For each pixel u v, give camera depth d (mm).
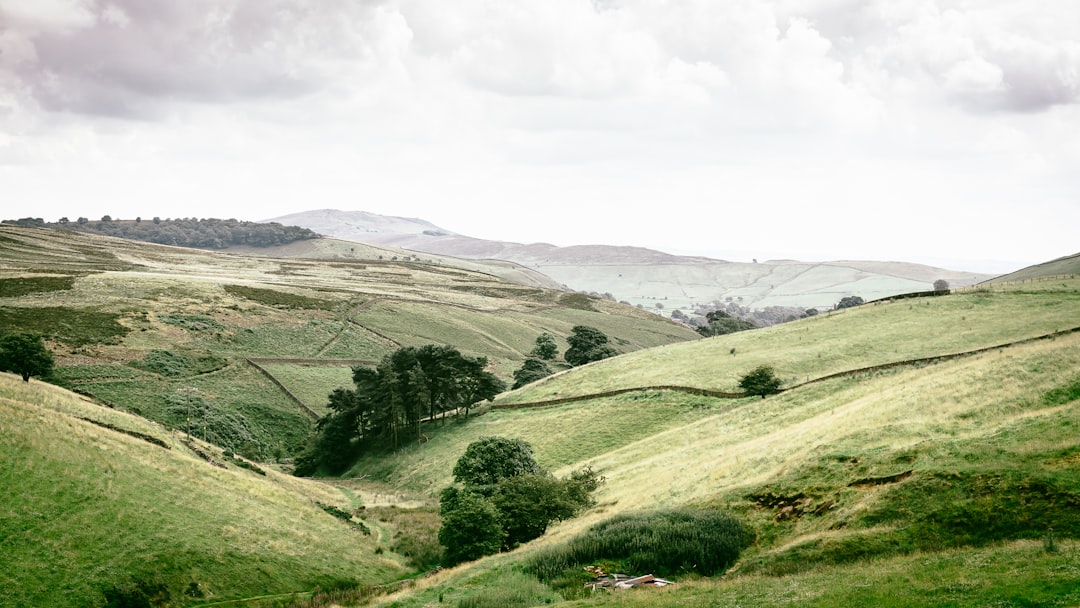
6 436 49156
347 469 104812
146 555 41062
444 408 114250
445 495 64500
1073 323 85875
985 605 20109
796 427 55688
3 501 41469
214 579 41656
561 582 33469
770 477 40438
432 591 37375
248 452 97312
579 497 54812
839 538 30906
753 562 31703
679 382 94875
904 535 29688
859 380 71500
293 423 114500
